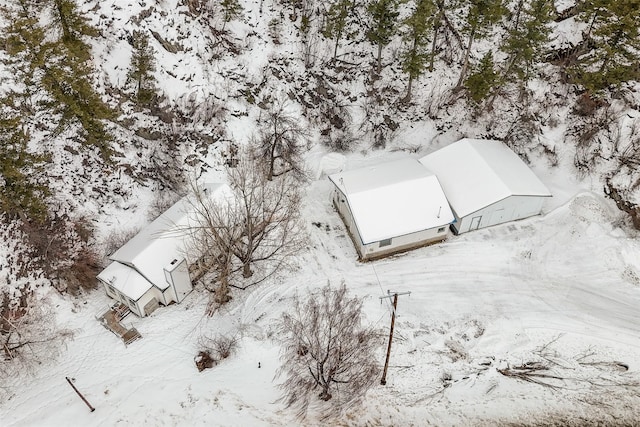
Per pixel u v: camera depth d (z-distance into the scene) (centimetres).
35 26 4938
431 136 5903
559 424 3731
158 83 5262
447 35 6078
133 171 5138
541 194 4956
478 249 4869
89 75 5050
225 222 4431
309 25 6022
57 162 4928
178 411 3788
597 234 4853
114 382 3981
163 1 5409
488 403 3819
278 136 5278
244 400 3822
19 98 4866
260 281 4634
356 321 3828
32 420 3794
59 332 4306
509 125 5775
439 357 4050
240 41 5794
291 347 3878
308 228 5059
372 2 5662
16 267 4544
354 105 5900
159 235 4481
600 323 4234
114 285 4325
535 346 4100
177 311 4475
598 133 5406
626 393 3834
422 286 4569
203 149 5381
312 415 3734
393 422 3738
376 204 4806
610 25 4978
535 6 5062
